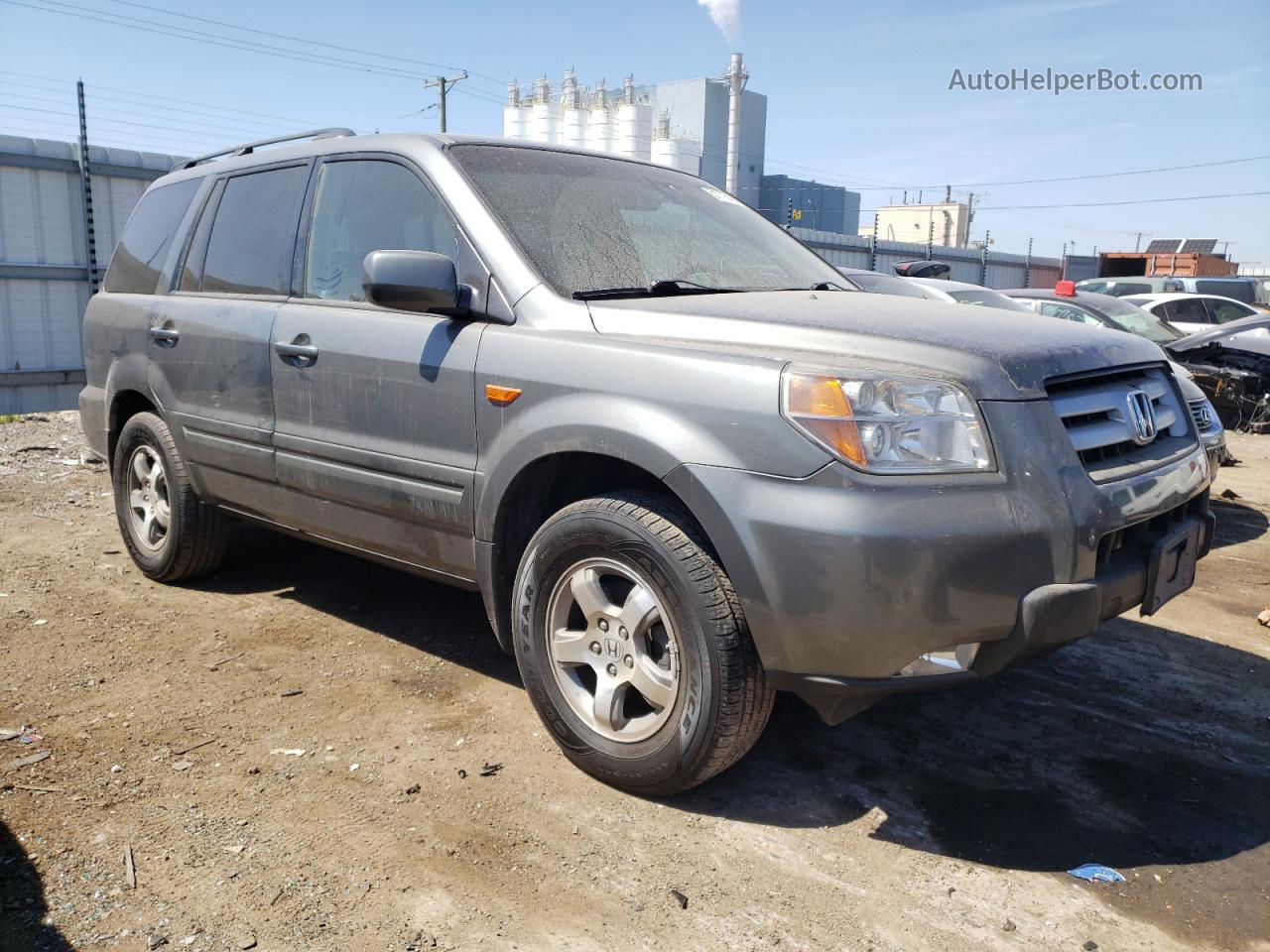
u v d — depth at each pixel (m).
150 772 2.85
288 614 4.21
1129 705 3.52
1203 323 14.96
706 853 2.53
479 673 3.62
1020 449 2.41
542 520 3.10
